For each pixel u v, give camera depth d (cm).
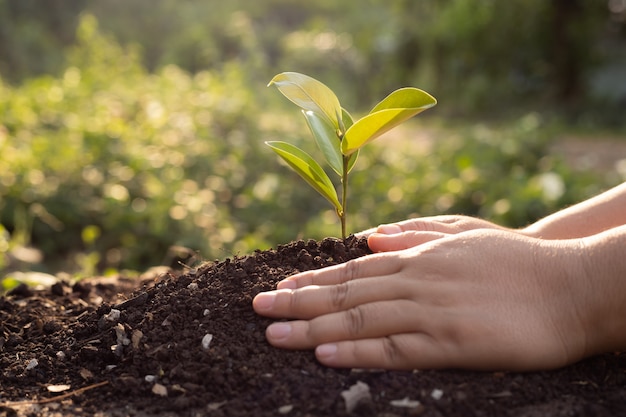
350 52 496
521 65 476
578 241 54
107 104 236
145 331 58
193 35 484
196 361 55
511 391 52
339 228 145
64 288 77
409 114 56
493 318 51
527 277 52
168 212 149
